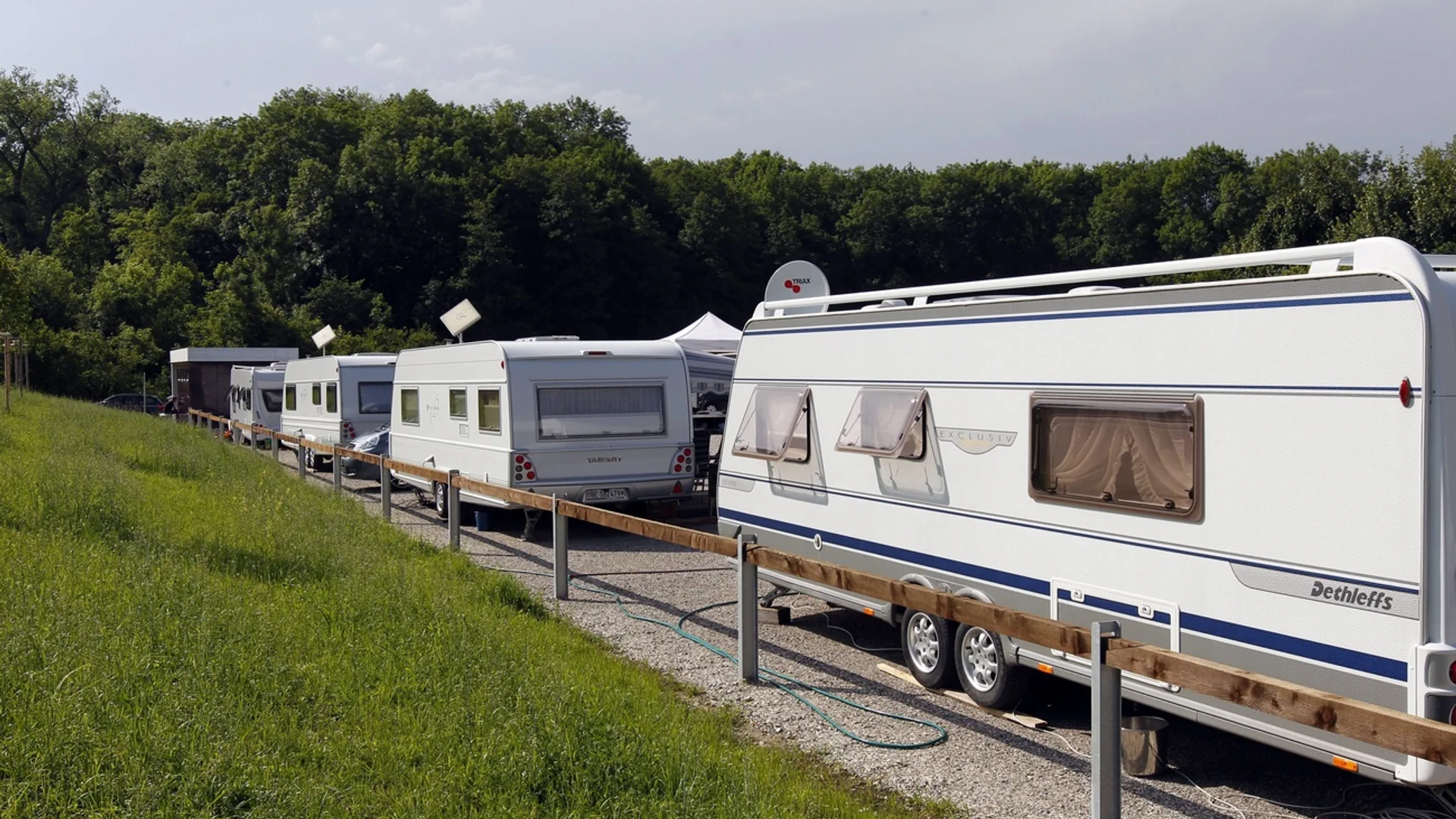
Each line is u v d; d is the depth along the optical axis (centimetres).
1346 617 506
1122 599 619
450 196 7088
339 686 603
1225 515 561
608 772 511
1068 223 8350
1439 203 2284
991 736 666
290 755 505
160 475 1565
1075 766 613
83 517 994
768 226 8225
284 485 1582
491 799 480
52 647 575
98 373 4712
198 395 3462
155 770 454
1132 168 8281
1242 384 555
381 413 2225
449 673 636
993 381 718
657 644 874
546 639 808
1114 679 482
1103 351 637
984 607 568
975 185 8256
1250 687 421
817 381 908
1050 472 670
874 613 834
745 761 558
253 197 7306
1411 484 482
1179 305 591
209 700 542
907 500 797
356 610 761
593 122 10100
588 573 1190
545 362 1429
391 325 6412
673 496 1493
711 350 2425
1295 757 640
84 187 8462
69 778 442
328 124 7838
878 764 613
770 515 968
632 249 7338
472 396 1531
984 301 729
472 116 8700
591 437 1445
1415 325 482
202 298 6388
